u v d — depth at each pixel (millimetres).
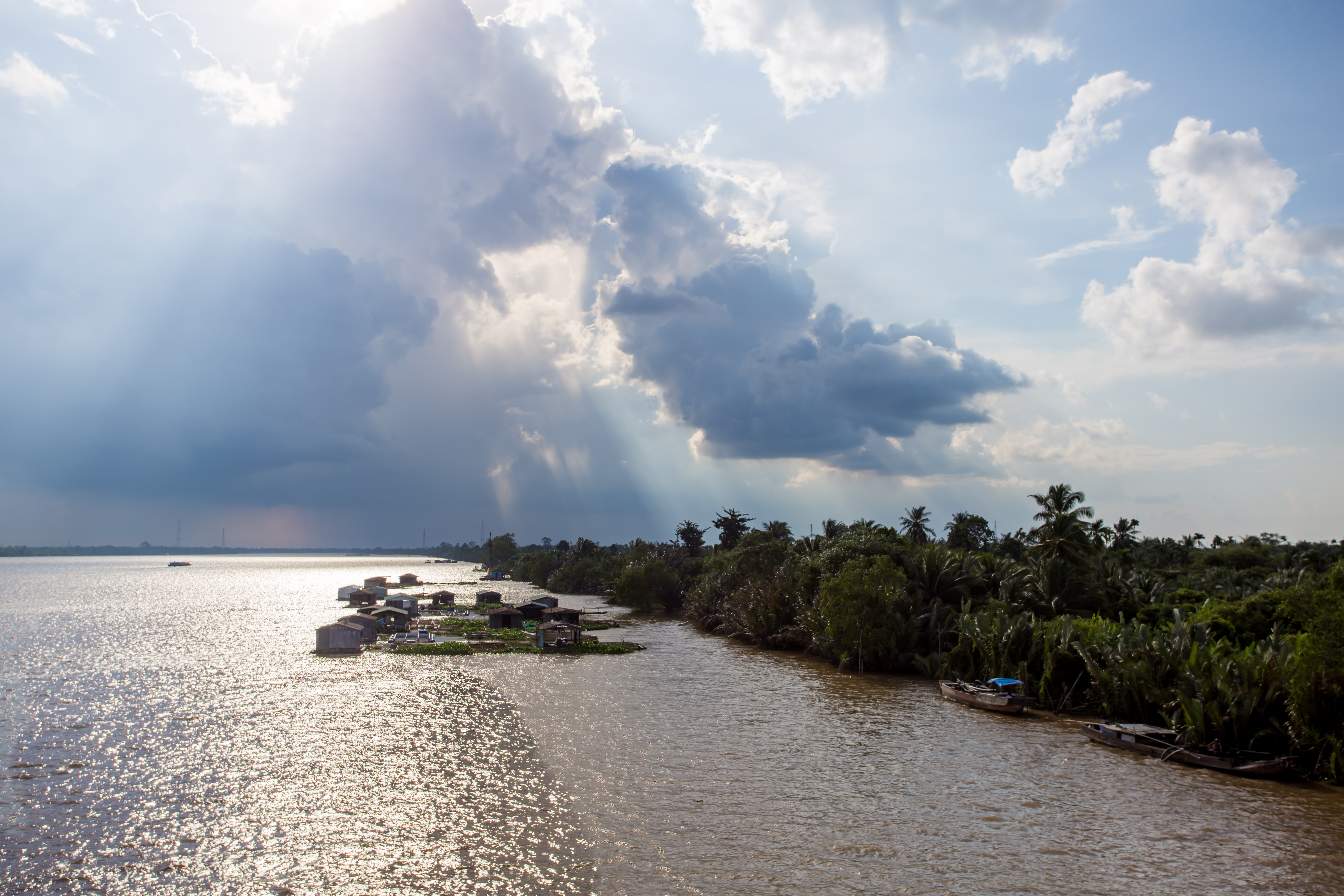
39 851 31859
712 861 30953
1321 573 117625
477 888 28781
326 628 83938
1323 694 40969
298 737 48469
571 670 74438
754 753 45562
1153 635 53594
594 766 42656
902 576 76000
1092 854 31781
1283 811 36406
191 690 63125
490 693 62562
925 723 53125
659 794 38406
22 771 41781
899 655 73125
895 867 30531
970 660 65938
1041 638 60562
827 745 47469
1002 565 83250
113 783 39938
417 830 34000
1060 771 42406
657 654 86625
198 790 38812
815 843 32688
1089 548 75375
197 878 29641
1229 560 150500
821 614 78500
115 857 31391
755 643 94500
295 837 33344
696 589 124562
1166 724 48438
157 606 149125
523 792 38688
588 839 33062
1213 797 38312
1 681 66938
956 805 37094
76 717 53625
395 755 44750
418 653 84812
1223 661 46406
